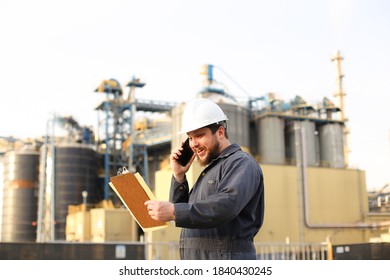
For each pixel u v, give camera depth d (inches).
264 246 959.0
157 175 1390.3
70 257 708.7
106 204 2844.5
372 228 1494.8
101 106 3314.5
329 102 2667.3
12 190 3223.4
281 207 1409.9
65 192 3011.8
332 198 1515.7
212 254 155.6
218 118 161.2
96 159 3267.7
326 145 2623.0
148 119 3415.4
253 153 2551.7
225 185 147.6
